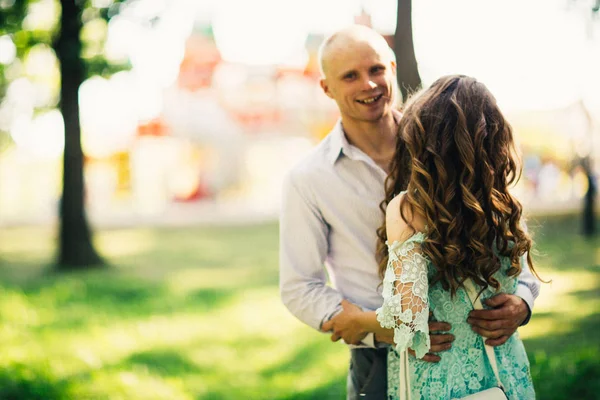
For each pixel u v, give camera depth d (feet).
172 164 91.15
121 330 23.85
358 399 8.79
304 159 9.07
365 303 8.69
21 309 26.76
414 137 6.97
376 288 8.64
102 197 91.30
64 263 40.47
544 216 57.47
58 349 20.36
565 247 39.04
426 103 7.05
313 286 8.67
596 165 64.03
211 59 86.84
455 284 6.97
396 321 6.70
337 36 8.68
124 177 91.50
